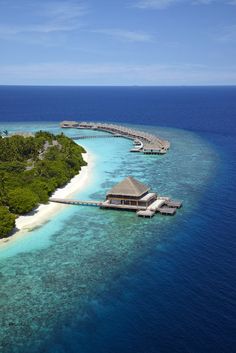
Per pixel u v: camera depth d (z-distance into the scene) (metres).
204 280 54.53
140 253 63.25
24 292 52.84
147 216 78.75
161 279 55.12
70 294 52.16
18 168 102.62
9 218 70.88
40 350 42.38
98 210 83.88
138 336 43.91
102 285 54.09
